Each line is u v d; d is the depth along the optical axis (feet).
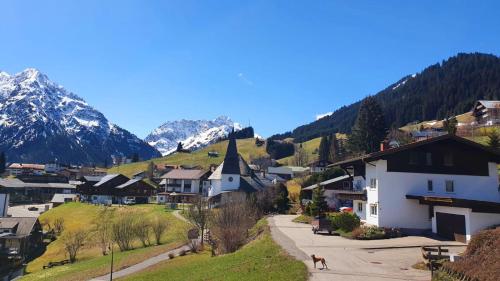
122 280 120.98
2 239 232.12
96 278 141.79
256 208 221.46
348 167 176.65
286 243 112.06
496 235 67.72
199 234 184.03
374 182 138.92
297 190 331.16
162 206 337.31
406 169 135.03
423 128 424.46
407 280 69.10
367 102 391.04
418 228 132.26
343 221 135.23
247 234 152.25
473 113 420.36
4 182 552.82
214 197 314.55
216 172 363.97
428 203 123.44
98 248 217.77
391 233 125.39
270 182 391.86
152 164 617.21
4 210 380.78
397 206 133.08
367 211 144.15
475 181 135.74
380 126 381.81
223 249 137.80
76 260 199.52
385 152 134.00
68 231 279.08
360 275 72.59
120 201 416.67
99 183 437.58
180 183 455.22
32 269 201.05
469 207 110.63
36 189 570.05
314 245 108.99
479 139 265.54
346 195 155.22
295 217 209.97
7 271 198.29
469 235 109.70
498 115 373.20
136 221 240.73
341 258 89.35
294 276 72.84
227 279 82.23
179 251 167.84
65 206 403.54
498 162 138.00
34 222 257.75
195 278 92.27
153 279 109.09
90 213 331.98
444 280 66.74
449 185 135.23
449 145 136.98
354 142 401.08
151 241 213.25
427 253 78.59
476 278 61.46
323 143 555.28
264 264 87.30
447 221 120.98
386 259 88.69
